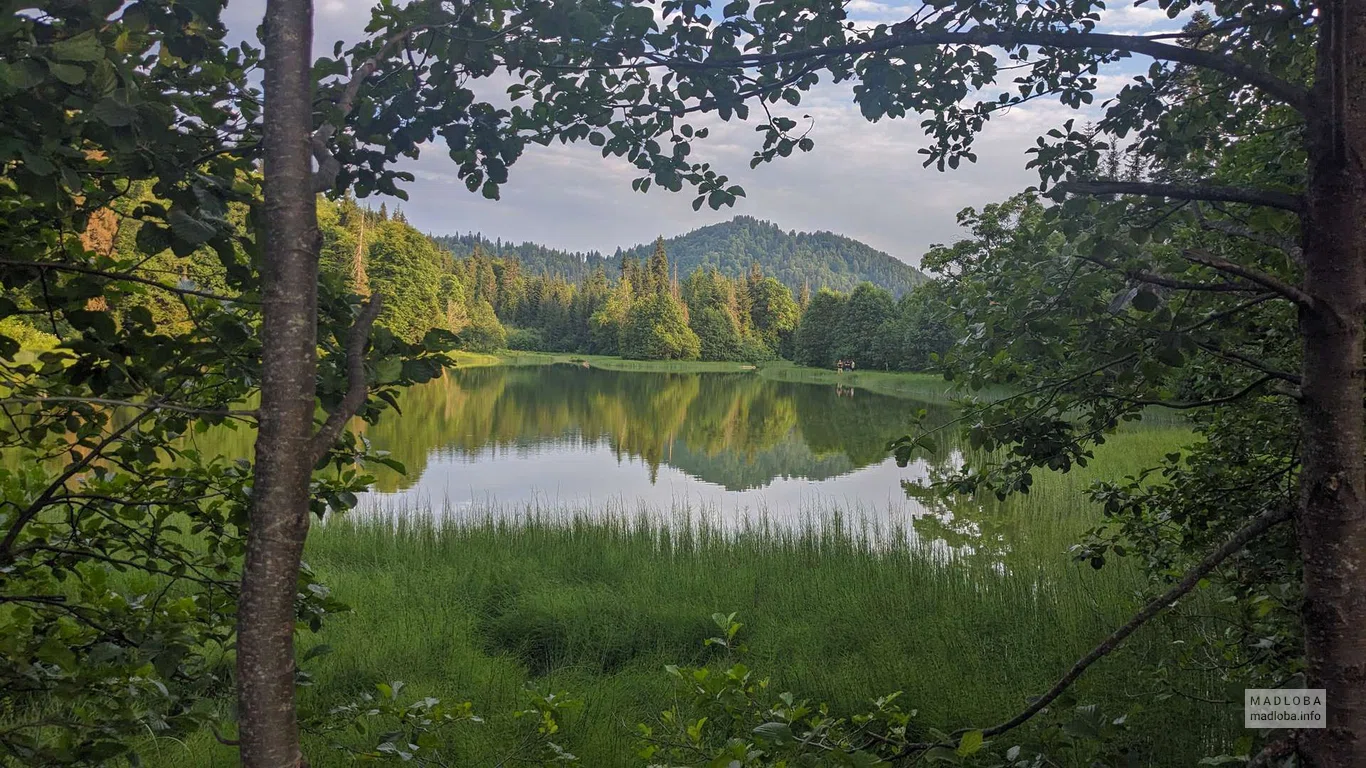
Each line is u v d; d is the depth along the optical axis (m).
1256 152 2.55
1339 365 1.43
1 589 2.02
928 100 2.41
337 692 5.07
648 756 2.89
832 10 2.03
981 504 13.32
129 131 1.20
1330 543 1.43
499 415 33.44
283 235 1.23
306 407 1.25
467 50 1.78
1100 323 1.96
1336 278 1.43
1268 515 1.61
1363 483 1.43
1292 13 1.65
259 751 1.21
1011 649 5.85
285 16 1.25
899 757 2.14
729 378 71.94
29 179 1.22
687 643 6.44
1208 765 2.15
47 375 1.88
